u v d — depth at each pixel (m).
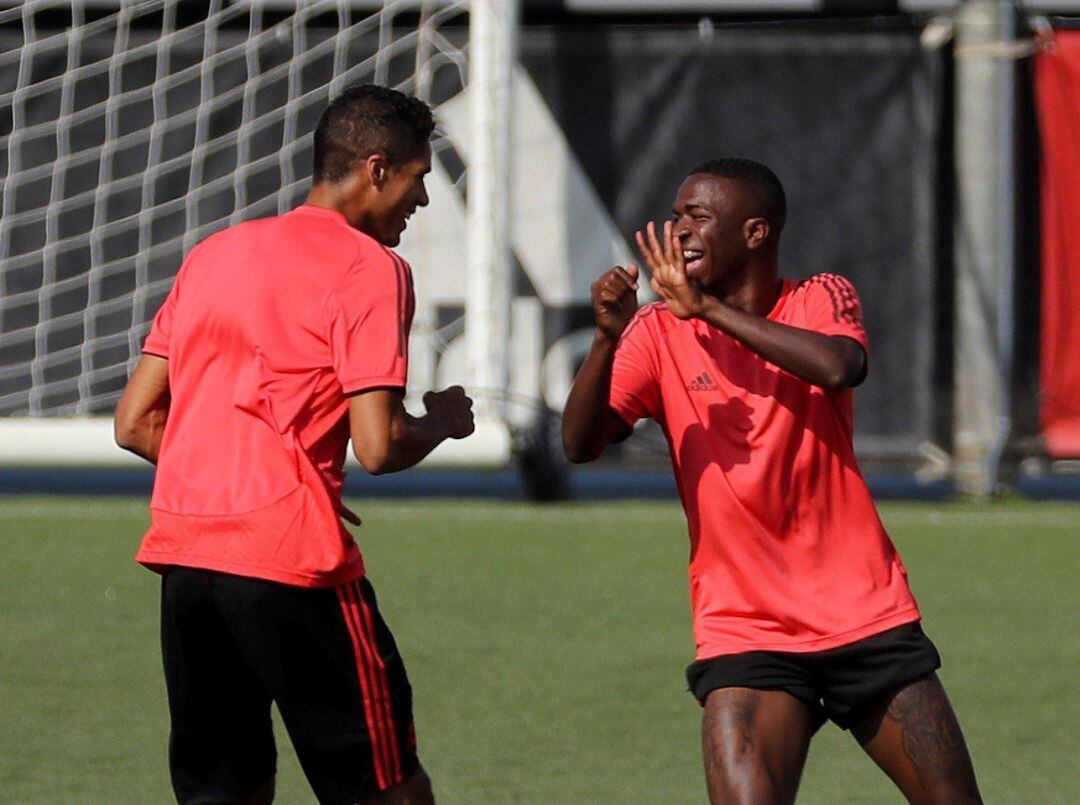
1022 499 36.00
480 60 34.25
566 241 36.38
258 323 12.08
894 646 11.88
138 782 16.75
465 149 36.44
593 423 12.48
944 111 36.19
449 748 18.08
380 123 12.68
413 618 24.27
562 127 36.31
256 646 12.02
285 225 12.49
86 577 26.94
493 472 39.84
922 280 36.31
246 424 12.08
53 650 22.25
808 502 12.09
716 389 12.26
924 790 11.88
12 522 31.94
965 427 36.12
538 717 19.31
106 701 19.84
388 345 11.97
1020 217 35.97
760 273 12.45
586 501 35.44
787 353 11.55
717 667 12.00
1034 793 16.55
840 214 36.25
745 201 12.29
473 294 34.34
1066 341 35.94
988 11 35.06
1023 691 20.48
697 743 18.30
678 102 36.28
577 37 36.22
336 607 12.09
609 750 18.05
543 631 23.52
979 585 26.78
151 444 13.14
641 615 24.50
